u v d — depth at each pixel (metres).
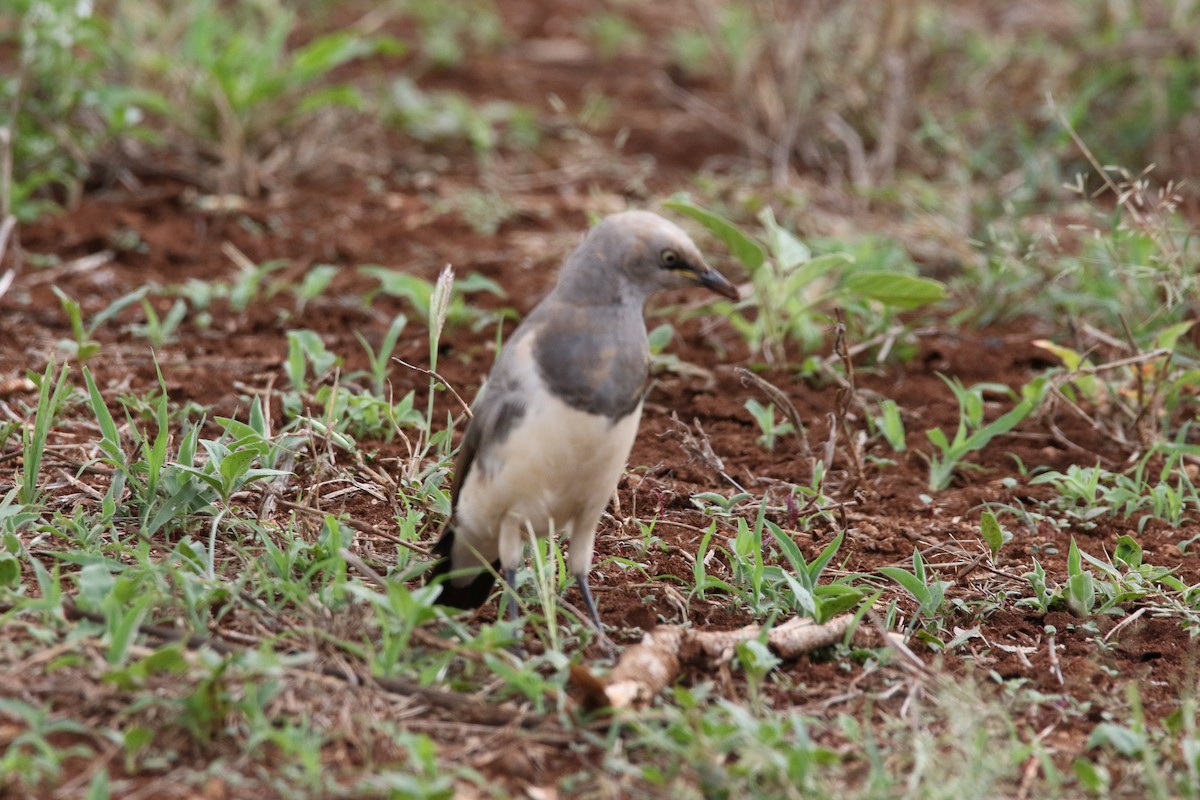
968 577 9.96
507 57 24.64
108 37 18.88
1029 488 11.62
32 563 8.43
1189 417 13.09
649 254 8.51
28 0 17.05
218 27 21.06
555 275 15.87
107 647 7.75
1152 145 19.62
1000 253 15.59
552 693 7.76
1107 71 20.30
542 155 20.14
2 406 11.46
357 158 19.27
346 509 10.20
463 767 7.30
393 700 7.71
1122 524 11.03
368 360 13.32
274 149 18.88
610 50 24.77
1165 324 13.79
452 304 14.20
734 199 17.56
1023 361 14.33
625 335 8.41
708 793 7.17
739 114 21.45
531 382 8.24
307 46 23.56
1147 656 9.04
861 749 7.70
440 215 17.53
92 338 13.58
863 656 8.75
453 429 11.78
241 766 7.13
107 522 9.20
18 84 16.41
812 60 20.33
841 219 17.45
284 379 12.81
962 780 7.21
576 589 9.46
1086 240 14.74
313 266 15.82
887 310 14.23
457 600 9.13
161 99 17.67
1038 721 8.25
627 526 10.41
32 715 7.09
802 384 13.52
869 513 11.09
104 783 6.58
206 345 13.60
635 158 20.22
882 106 20.02
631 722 7.54
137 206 17.02
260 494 9.92
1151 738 7.95
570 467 8.34
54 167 17.16
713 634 8.43
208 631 8.12
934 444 12.38
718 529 10.51
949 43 21.92
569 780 7.25
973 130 20.12
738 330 14.70
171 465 9.60
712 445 12.06
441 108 20.81
